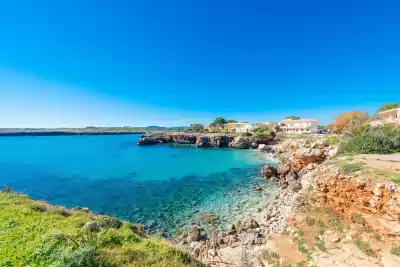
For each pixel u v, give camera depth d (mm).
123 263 8039
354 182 15688
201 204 27578
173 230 20984
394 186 13289
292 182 34031
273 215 22531
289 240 15570
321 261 12422
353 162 19062
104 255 8078
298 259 13234
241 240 17609
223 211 25078
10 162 58719
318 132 97188
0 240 8383
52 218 11266
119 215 24562
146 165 54312
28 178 40906
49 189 34031
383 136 25438
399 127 29375
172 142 113562
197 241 18406
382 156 21719
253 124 120562
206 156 69000
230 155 70500
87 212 14445
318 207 17922
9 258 7117
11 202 13078
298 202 20406
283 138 85250
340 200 16469
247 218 21391
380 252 12055
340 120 67750
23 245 8102
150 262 8414
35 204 13031
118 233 10414
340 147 28922
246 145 87188
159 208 26500
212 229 20688
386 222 13102
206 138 95000
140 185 36562
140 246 9562
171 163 57000
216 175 43438
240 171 46719
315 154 39562
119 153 77938
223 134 103125
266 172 40344
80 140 144375
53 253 7477
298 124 102375
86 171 47281
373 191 14250
